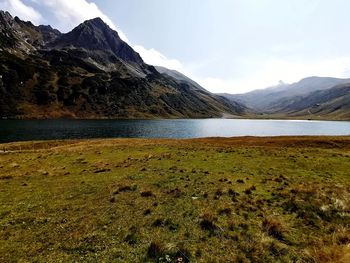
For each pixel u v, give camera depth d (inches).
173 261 411.2
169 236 487.8
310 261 418.0
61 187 827.4
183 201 669.3
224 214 585.3
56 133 4485.7
